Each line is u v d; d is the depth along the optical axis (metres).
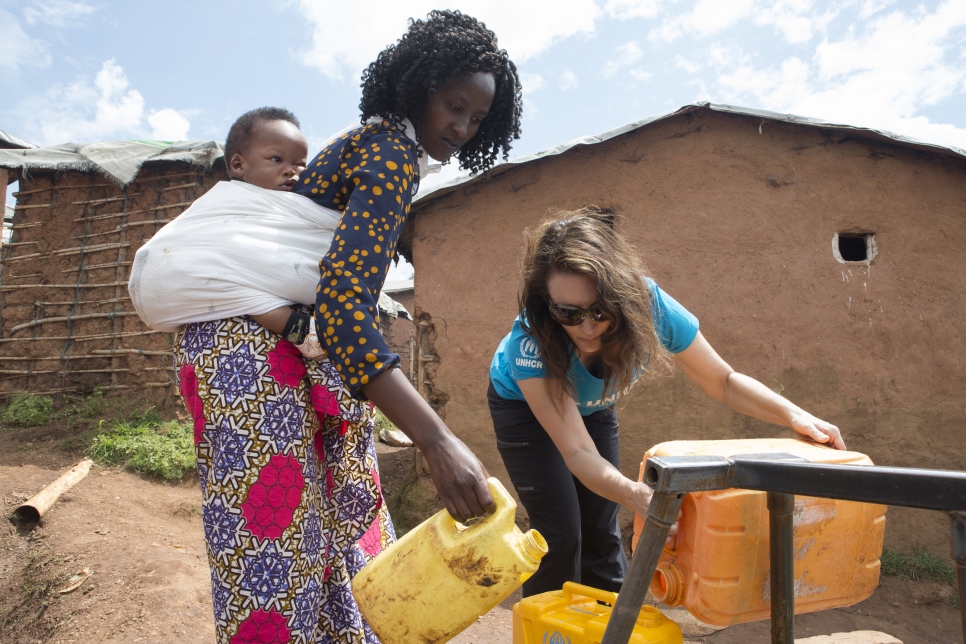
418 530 1.49
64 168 7.43
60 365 7.70
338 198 1.72
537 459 2.51
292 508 1.61
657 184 5.69
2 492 5.38
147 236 7.66
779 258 5.58
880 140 5.57
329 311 1.42
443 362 5.72
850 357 5.49
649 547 1.20
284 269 1.62
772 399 2.23
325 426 1.86
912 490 0.98
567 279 1.96
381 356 1.39
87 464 6.04
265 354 1.61
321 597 1.85
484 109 1.83
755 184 5.63
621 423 5.54
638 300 2.02
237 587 1.55
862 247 6.24
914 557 5.04
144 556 4.32
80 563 4.29
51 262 7.98
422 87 1.74
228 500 1.57
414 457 5.85
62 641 3.53
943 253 5.53
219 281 1.58
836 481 1.07
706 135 5.69
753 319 5.54
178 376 1.70
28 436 6.87
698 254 5.61
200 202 1.72
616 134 5.49
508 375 2.58
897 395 5.45
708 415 5.50
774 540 1.49
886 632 4.06
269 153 1.78
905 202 5.57
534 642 1.90
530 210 5.74
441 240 5.79
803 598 1.65
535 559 1.38
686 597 1.61
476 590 1.38
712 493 1.54
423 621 1.44
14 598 4.16
